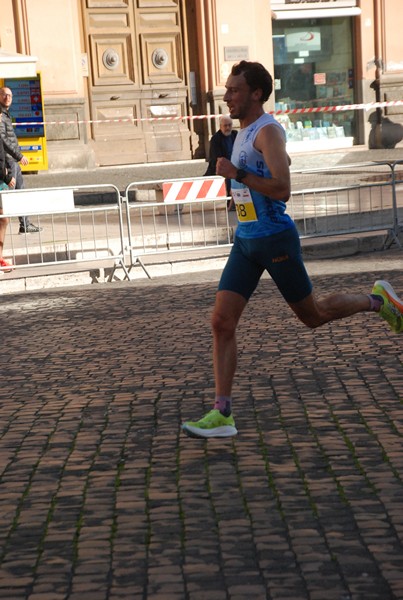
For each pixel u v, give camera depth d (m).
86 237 14.73
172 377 7.70
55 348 8.99
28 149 22.78
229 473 5.51
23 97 22.73
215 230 14.91
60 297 11.82
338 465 5.56
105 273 13.19
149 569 4.36
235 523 4.81
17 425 6.64
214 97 25.42
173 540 4.65
